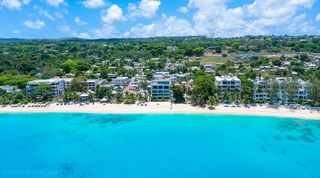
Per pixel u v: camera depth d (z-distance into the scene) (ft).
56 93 552.82
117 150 309.22
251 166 267.80
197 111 445.37
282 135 345.92
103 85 608.60
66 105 492.95
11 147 322.14
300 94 466.29
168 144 324.60
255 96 484.74
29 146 324.19
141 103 491.72
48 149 314.35
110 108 471.62
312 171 256.52
